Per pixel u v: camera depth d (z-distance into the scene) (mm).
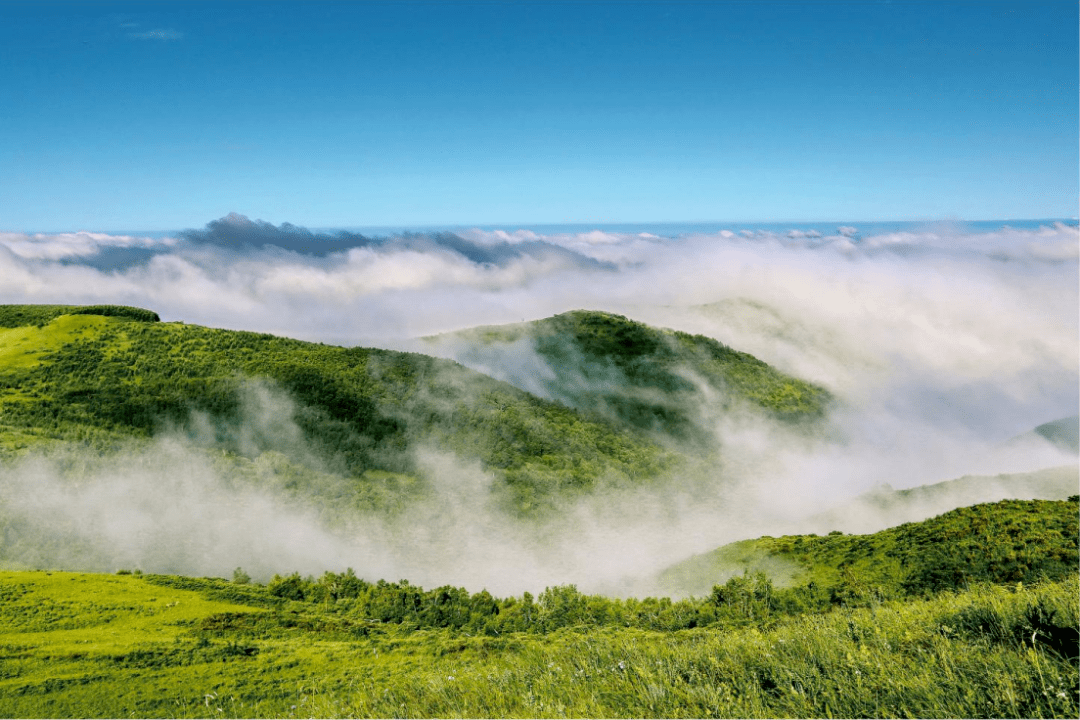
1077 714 3699
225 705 24688
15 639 41125
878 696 4496
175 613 50906
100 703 29000
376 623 53969
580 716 5352
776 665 5426
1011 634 5094
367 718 7367
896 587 42125
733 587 47031
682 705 5059
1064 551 36688
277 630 47438
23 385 154625
